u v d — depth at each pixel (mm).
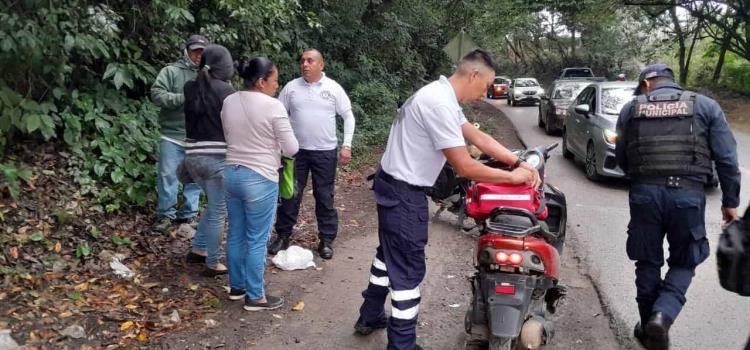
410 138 3391
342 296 4785
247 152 4184
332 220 5652
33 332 3721
